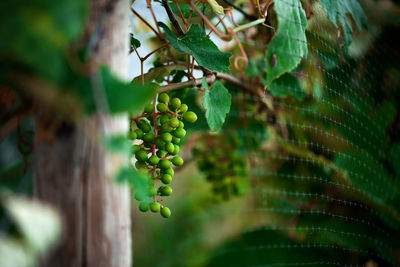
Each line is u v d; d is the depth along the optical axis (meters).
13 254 0.45
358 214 0.90
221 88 0.75
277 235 0.90
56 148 0.56
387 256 0.90
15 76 0.49
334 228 0.89
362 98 0.91
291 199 0.92
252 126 0.93
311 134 0.91
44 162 0.56
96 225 0.57
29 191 0.59
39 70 0.47
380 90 0.95
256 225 0.92
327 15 0.75
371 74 0.93
